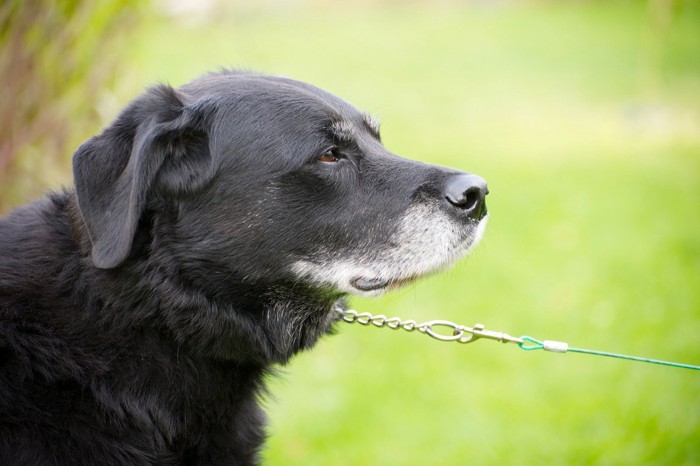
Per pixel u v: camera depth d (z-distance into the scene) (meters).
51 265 4.27
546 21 33.38
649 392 7.99
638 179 15.67
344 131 4.79
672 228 12.83
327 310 4.87
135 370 4.22
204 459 4.49
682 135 19.12
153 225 4.31
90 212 4.07
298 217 4.59
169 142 4.33
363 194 4.73
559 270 11.14
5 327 4.07
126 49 7.84
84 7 7.08
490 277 10.88
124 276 4.23
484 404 7.95
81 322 4.18
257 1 34.00
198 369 4.38
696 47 26.75
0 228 4.43
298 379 8.45
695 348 8.80
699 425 7.31
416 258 4.76
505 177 15.73
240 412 4.62
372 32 31.78
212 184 4.46
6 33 6.80
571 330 9.35
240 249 4.46
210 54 16.28
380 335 9.42
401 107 21.52
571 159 17.12
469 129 19.66
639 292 10.35
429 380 8.44
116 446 4.11
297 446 7.29
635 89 23.31
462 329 4.83
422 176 4.82
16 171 7.13
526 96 23.06
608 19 32.91
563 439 7.29
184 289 4.33
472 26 33.00
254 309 4.58
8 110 6.86
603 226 12.92
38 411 4.01
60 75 7.21
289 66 24.41
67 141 7.40
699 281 10.66
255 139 4.54
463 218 4.80
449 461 7.09
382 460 7.10
